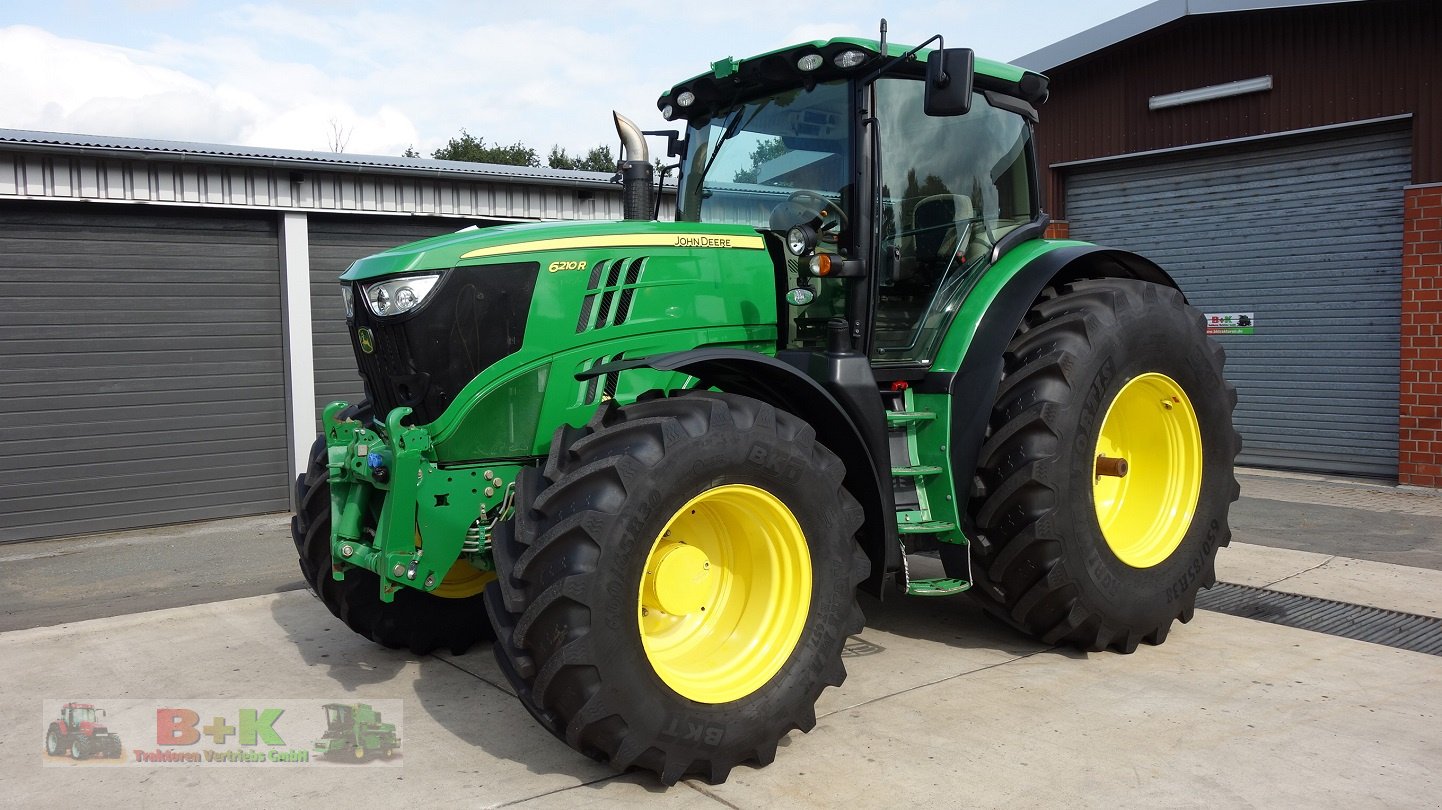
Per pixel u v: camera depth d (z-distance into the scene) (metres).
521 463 3.29
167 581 5.88
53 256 7.38
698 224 3.67
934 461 3.84
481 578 4.17
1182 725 3.25
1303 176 8.20
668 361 2.92
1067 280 4.37
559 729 2.79
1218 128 8.52
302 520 4.04
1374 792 2.77
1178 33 8.70
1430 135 7.34
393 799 2.86
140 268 7.71
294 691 3.78
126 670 4.05
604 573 2.67
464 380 3.18
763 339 3.77
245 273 8.16
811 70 3.74
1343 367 8.09
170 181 7.63
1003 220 4.33
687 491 2.84
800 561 3.08
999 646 4.11
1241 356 8.72
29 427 7.35
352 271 3.42
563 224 3.49
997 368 3.77
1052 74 9.64
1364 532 6.16
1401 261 7.62
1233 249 8.68
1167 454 4.29
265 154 8.20
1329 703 3.42
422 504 3.09
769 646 3.05
